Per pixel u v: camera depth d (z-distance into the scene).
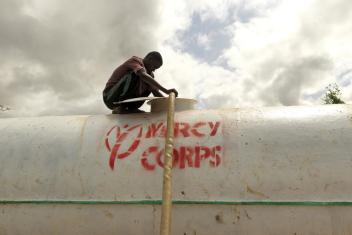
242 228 2.86
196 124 3.34
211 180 3.00
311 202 2.78
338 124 3.04
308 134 3.03
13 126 3.79
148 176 3.13
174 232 2.96
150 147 3.26
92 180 3.21
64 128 3.62
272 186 2.88
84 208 3.16
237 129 3.20
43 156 3.43
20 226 3.26
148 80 3.80
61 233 3.17
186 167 3.09
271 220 2.82
